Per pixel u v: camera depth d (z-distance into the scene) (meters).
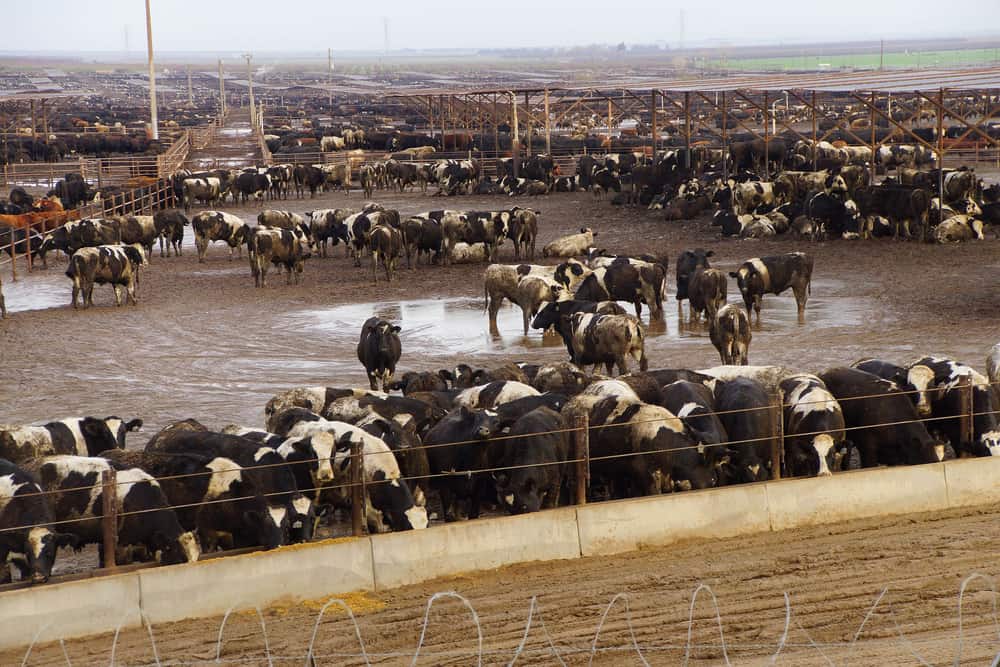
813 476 13.72
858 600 10.36
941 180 38.59
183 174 57.84
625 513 12.36
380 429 14.13
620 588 11.05
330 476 12.98
